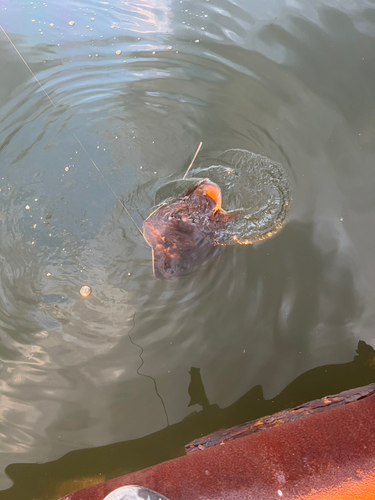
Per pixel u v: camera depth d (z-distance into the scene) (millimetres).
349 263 1583
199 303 1580
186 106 2107
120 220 1829
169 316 1570
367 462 958
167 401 1426
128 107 2127
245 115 2041
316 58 2158
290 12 2346
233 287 1586
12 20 2459
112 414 1421
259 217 1710
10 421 1422
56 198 1889
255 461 1003
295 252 1624
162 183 1910
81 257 1738
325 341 1467
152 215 1691
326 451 988
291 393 1397
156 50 2297
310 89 2057
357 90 2014
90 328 1573
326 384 1402
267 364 1449
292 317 1512
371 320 1482
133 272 1688
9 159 2008
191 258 1616
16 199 1888
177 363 1483
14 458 1368
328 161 1822
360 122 1911
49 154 2023
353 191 1729
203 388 1432
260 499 946
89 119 2115
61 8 2523
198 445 1195
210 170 1896
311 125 1945
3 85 2221
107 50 2316
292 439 1030
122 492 975
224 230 1670
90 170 1967
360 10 2299
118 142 2039
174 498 976
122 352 1520
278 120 1993
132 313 1594
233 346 1490
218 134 1999
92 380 1478
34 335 1566
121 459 1355
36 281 1687
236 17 2387
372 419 1031
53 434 1401
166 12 2461
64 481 1335
